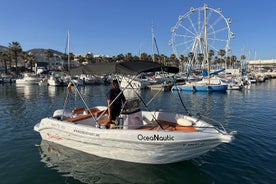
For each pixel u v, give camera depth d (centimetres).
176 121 756
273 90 3288
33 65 8781
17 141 884
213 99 2322
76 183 574
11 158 719
